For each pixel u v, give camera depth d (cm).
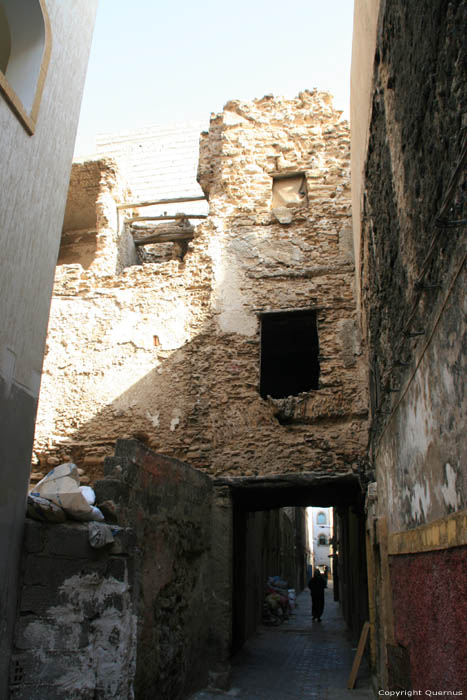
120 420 1041
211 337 1065
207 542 874
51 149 520
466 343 267
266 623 1600
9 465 426
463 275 262
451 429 307
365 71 606
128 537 477
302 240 1113
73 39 583
